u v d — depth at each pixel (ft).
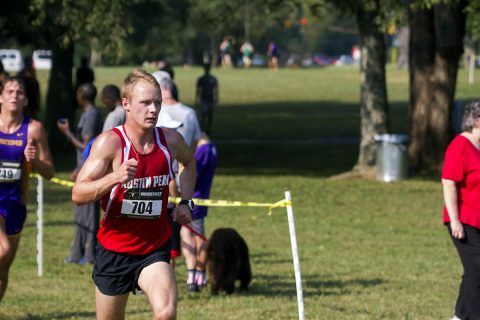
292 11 147.95
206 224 101.09
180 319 55.98
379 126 142.10
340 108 281.95
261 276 72.33
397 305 61.46
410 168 145.69
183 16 240.32
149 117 37.52
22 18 155.63
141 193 38.09
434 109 145.18
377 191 128.47
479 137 51.37
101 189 36.01
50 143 172.86
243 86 359.25
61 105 172.86
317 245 89.15
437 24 142.82
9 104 50.83
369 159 142.31
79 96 74.74
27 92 81.15
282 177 144.15
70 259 77.25
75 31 122.01
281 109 277.64
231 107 284.20
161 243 39.06
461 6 140.36
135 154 37.99
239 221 103.65
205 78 190.19
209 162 64.03
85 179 37.29
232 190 128.47
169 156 38.81
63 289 66.28
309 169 158.71
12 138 51.08
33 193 123.03
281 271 74.84
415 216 109.09
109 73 407.85
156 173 38.37
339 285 69.00
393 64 561.43
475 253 51.19
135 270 38.65
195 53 571.69
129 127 38.22
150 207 38.37
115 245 38.42
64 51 171.83
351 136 211.20
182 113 62.18
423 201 120.37
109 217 38.24
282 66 617.21
